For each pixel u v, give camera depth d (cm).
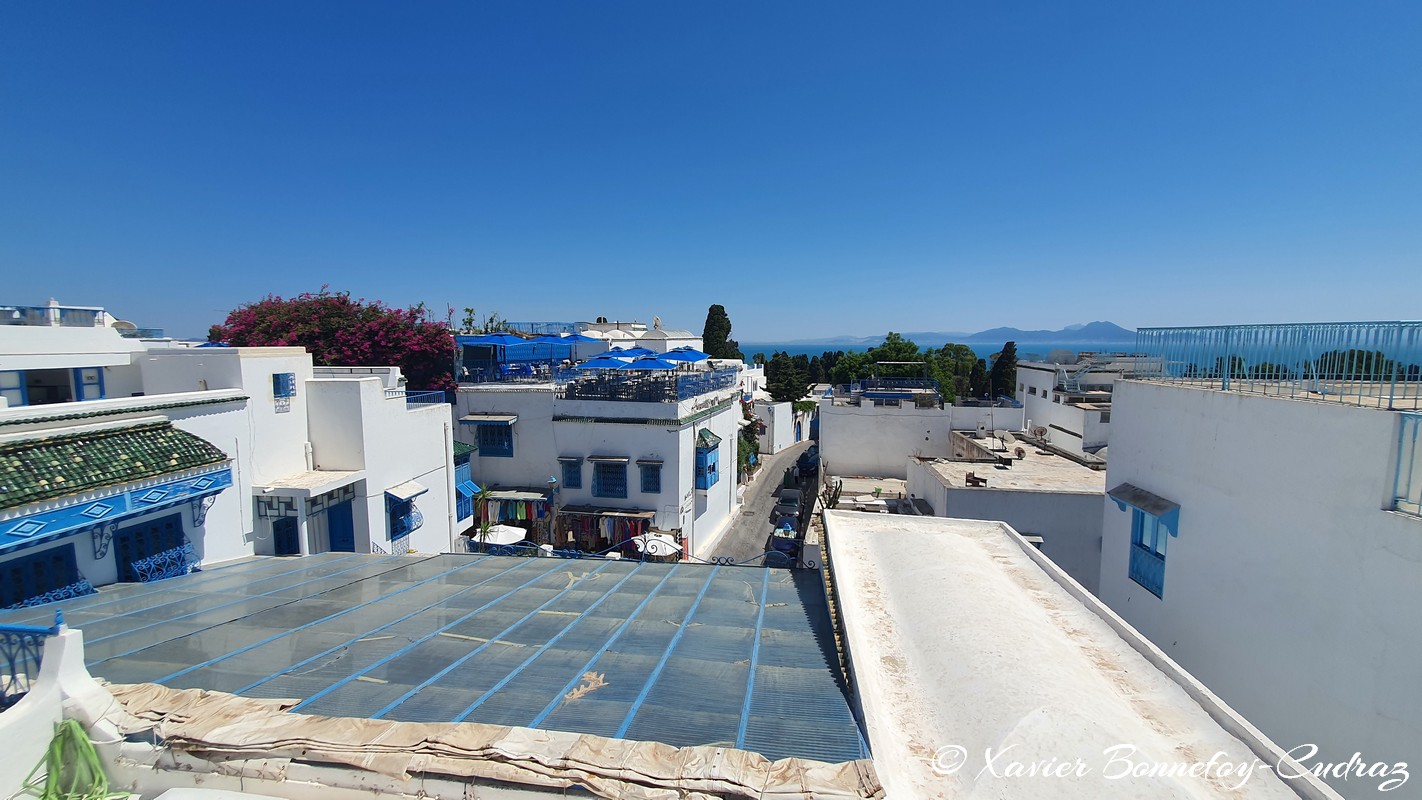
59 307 1370
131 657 688
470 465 2367
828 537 1030
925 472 2031
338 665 677
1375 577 671
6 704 507
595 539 2367
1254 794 438
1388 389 781
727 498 3053
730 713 564
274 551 1412
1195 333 1047
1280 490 809
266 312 2652
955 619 713
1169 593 1045
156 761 461
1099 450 2298
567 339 3628
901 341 5953
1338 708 717
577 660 712
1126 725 503
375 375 2083
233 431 1303
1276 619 812
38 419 934
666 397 2322
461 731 467
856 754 486
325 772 437
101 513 894
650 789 412
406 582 1108
